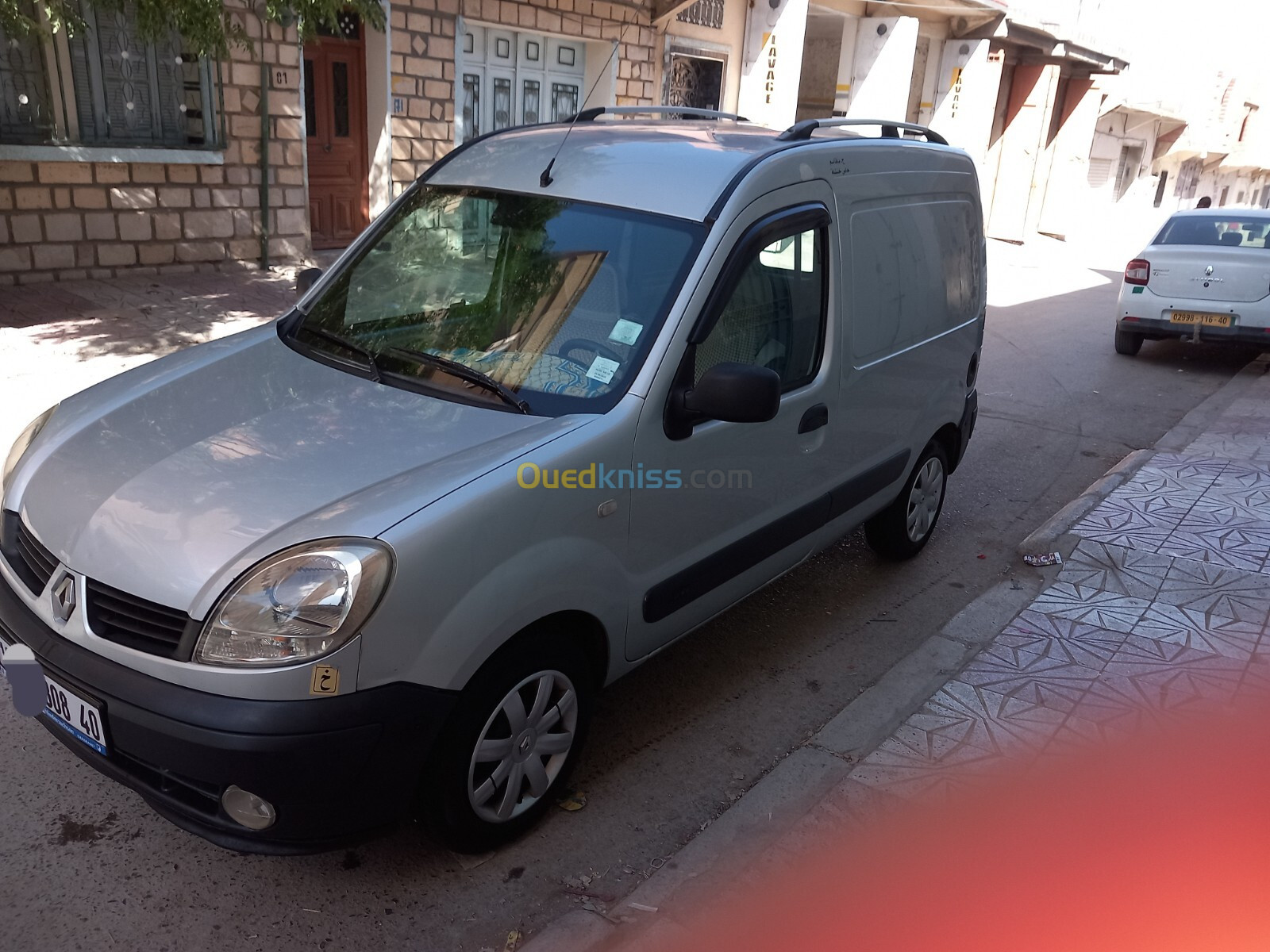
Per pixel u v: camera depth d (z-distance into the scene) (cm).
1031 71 2134
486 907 269
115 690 232
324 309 356
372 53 1080
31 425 325
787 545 373
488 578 250
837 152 377
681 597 321
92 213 909
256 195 1027
